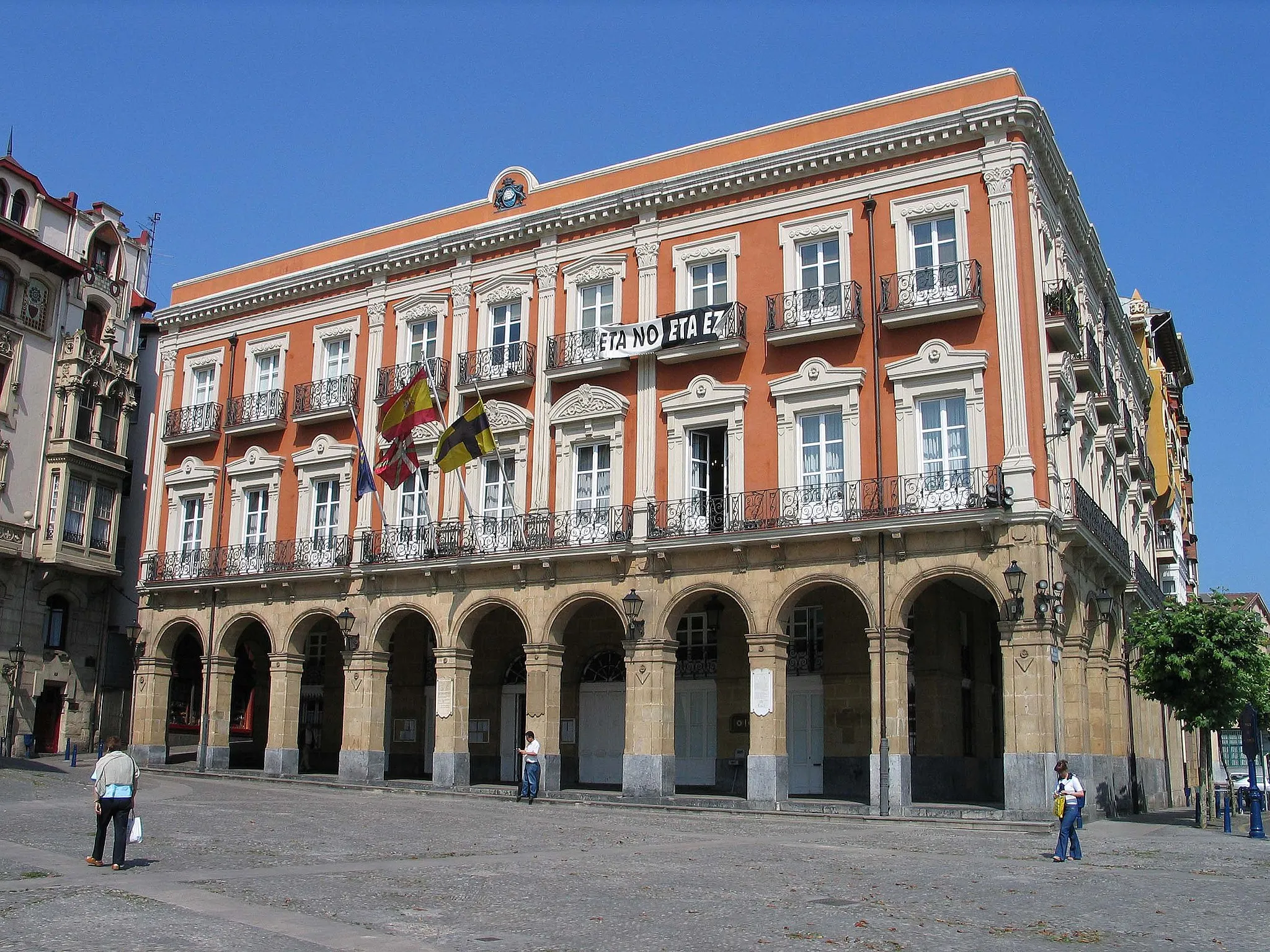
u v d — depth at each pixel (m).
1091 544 26.70
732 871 15.14
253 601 35.41
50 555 40.09
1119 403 36.28
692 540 27.66
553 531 30.23
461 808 25.16
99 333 43.94
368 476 32.00
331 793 29.67
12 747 38.38
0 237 39.03
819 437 27.56
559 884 13.57
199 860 14.80
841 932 10.85
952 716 29.94
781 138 29.53
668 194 30.33
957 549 24.98
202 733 35.31
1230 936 11.11
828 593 30.08
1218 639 25.67
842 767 29.17
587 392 30.58
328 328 36.34
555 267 32.22
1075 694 25.52
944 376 26.06
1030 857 17.72
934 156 27.23
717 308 28.64
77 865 13.85
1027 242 26.03
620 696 32.69
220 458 37.66
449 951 9.59
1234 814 31.03
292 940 9.85
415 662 36.59
